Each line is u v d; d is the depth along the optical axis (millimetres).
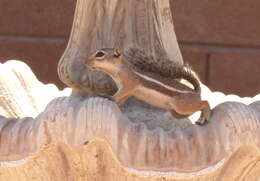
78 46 4004
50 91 4242
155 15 4004
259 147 3797
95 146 3789
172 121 3934
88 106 3771
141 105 3943
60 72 4012
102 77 3971
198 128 3799
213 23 5730
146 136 3781
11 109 4133
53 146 3795
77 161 3816
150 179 3793
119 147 3770
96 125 3762
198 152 3783
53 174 3842
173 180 3791
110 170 3820
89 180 3840
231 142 3785
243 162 3832
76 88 3998
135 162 3775
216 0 5723
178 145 3783
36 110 4172
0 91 4137
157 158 3777
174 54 4035
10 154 3807
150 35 3998
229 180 3855
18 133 3809
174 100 3854
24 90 4188
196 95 3867
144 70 3857
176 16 5727
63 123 3766
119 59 3832
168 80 3855
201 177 3803
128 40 3992
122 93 3842
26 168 3830
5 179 3855
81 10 4012
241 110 3797
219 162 3783
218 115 3805
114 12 3994
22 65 4230
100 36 3998
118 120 3771
